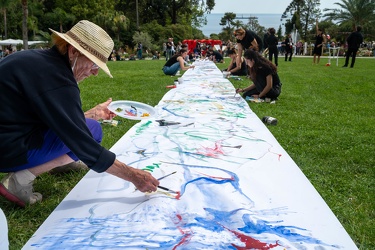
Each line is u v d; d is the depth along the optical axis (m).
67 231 1.95
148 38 37.59
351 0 45.94
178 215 2.10
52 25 37.97
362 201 2.67
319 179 3.03
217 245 1.81
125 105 3.56
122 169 2.12
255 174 2.71
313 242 1.87
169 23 48.28
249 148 3.29
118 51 33.28
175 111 4.77
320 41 17.59
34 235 1.93
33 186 2.72
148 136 3.60
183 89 6.75
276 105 6.11
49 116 1.99
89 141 2.03
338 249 1.82
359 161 3.49
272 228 1.98
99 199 2.29
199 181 2.54
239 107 5.11
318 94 7.57
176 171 2.72
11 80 2.04
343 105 6.36
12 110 2.11
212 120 4.30
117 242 1.84
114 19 38.31
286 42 20.89
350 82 9.73
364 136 4.30
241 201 2.27
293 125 4.77
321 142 4.06
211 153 3.13
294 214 2.14
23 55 2.08
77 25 2.20
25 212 2.33
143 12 48.09
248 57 6.25
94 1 40.19
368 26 45.53
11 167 2.25
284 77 11.02
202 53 26.50
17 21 40.38
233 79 9.47
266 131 3.88
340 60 22.95
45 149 2.30
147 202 2.23
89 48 2.15
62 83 2.04
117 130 4.25
